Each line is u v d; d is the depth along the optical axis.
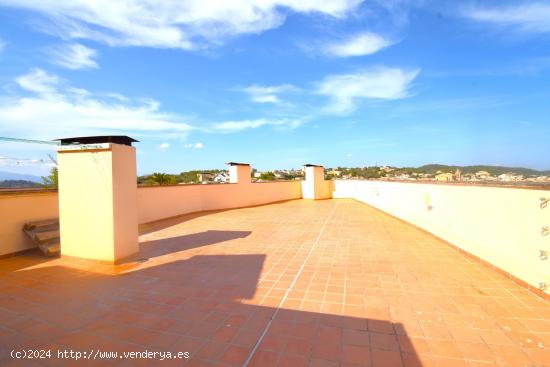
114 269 4.00
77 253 4.41
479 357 1.94
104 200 4.23
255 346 2.13
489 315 2.51
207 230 6.77
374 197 10.81
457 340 2.15
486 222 3.83
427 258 4.26
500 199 3.52
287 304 2.82
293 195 15.13
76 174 4.37
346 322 2.45
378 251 4.70
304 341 2.18
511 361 1.90
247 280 3.49
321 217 8.59
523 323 2.37
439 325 2.37
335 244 5.22
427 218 5.98
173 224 7.64
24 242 4.84
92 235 4.31
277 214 9.38
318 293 3.06
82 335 2.33
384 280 3.40
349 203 12.67
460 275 3.52
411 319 2.47
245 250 4.91
